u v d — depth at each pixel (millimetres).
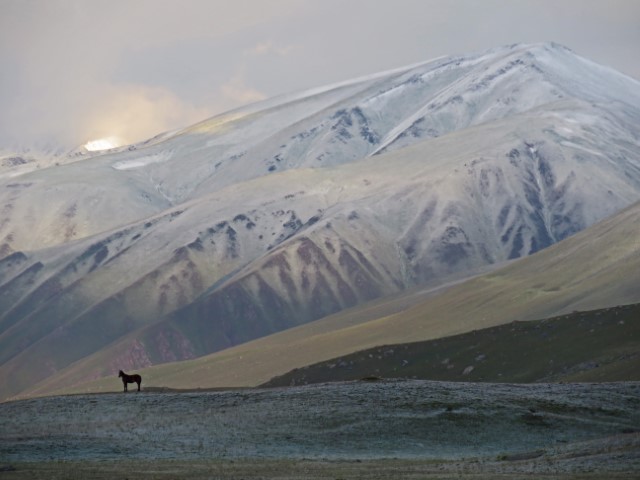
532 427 158875
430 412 161000
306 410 161625
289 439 148875
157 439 145500
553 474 119875
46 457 131250
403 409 161875
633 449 134000
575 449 141250
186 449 140250
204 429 152125
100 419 159000
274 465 129375
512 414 162125
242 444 145000
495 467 128625
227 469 124438
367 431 153125
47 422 156625
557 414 164000
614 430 159875
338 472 123500
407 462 136125
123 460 131000
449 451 148500
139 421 157250
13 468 120250
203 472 121500
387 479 116562
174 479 115562
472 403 165375
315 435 150875
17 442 140000
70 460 129625
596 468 122938
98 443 141250
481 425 158000
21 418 160000
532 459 136375
